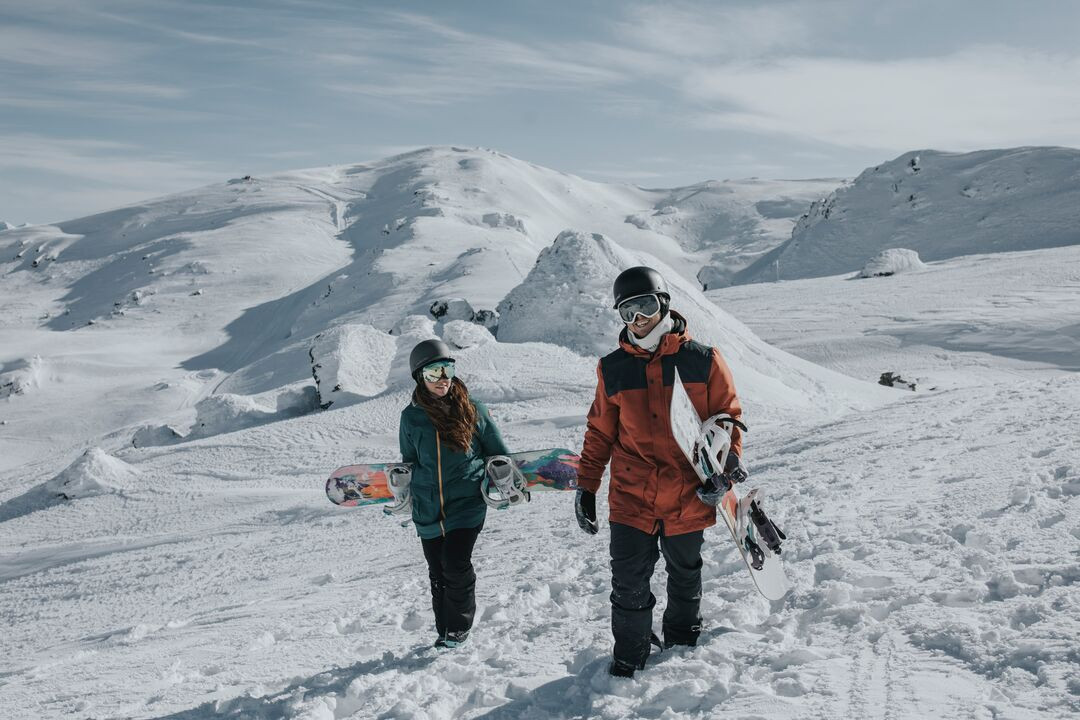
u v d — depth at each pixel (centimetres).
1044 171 18088
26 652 945
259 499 2575
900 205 19012
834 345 6612
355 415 3716
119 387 10962
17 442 9269
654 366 353
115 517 2670
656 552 366
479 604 590
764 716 272
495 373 3747
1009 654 283
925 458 800
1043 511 482
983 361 5847
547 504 1277
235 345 13700
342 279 14112
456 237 17362
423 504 460
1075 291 7650
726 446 344
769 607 416
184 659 564
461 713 347
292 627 638
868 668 300
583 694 339
